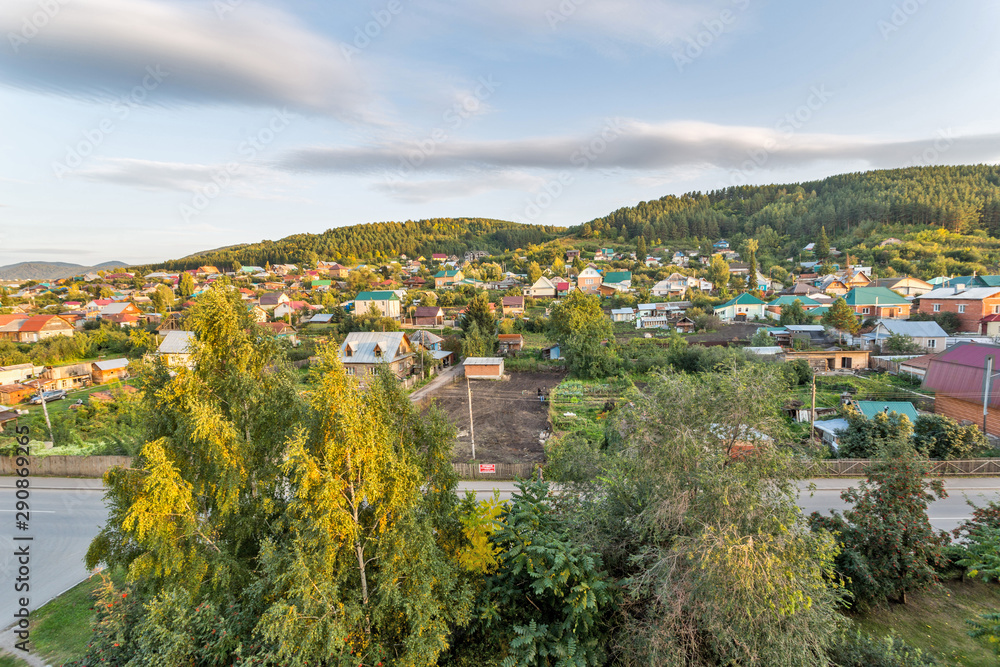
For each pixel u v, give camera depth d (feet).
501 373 150.82
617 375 142.10
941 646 33.37
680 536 26.99
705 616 25.17
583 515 32.71
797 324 182.60
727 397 29.63
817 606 26.45
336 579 24.66
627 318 230.27
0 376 138.31
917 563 36.27
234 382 32.68
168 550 28.09
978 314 151.74
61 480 73.31
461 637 31.65
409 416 30.89
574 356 146.51
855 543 37.55
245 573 30.19
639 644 27.07
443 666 29.43
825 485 64.18
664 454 29.45
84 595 44.19
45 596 44.34
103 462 74.95
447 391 134.21
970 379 83.71
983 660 31.83
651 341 170.30
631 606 29.04
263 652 23.95
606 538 31.48
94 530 57.77
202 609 25.84
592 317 168.45
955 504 57.88
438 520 31.04
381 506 25.09
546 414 109.81
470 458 82.53
